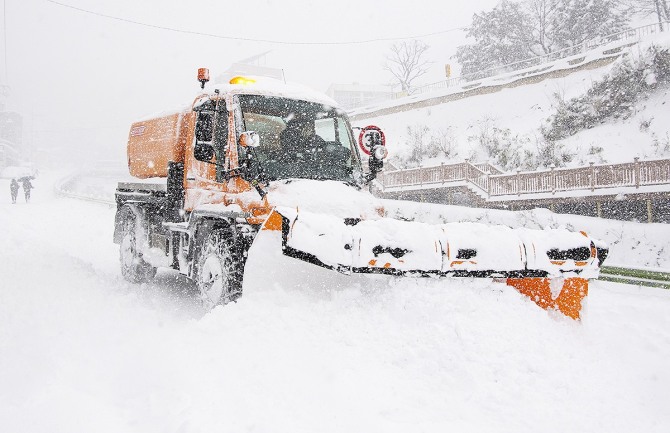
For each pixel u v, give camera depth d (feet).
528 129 97.86
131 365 12.06
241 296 15.71
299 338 12.70
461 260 13.82
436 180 81.66
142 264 23.68
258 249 14.25
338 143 19.75
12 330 13.76
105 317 15.92
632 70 82.84
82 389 10.78
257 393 10.55
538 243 14.42
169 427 9.12
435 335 12.50
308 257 13.17
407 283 14.16
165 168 22.43
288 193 15.97
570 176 62.69
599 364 12.66
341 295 14.01
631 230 53.06
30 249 27.27
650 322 19.04
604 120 84.02
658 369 13.11
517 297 14.30
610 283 29.40
